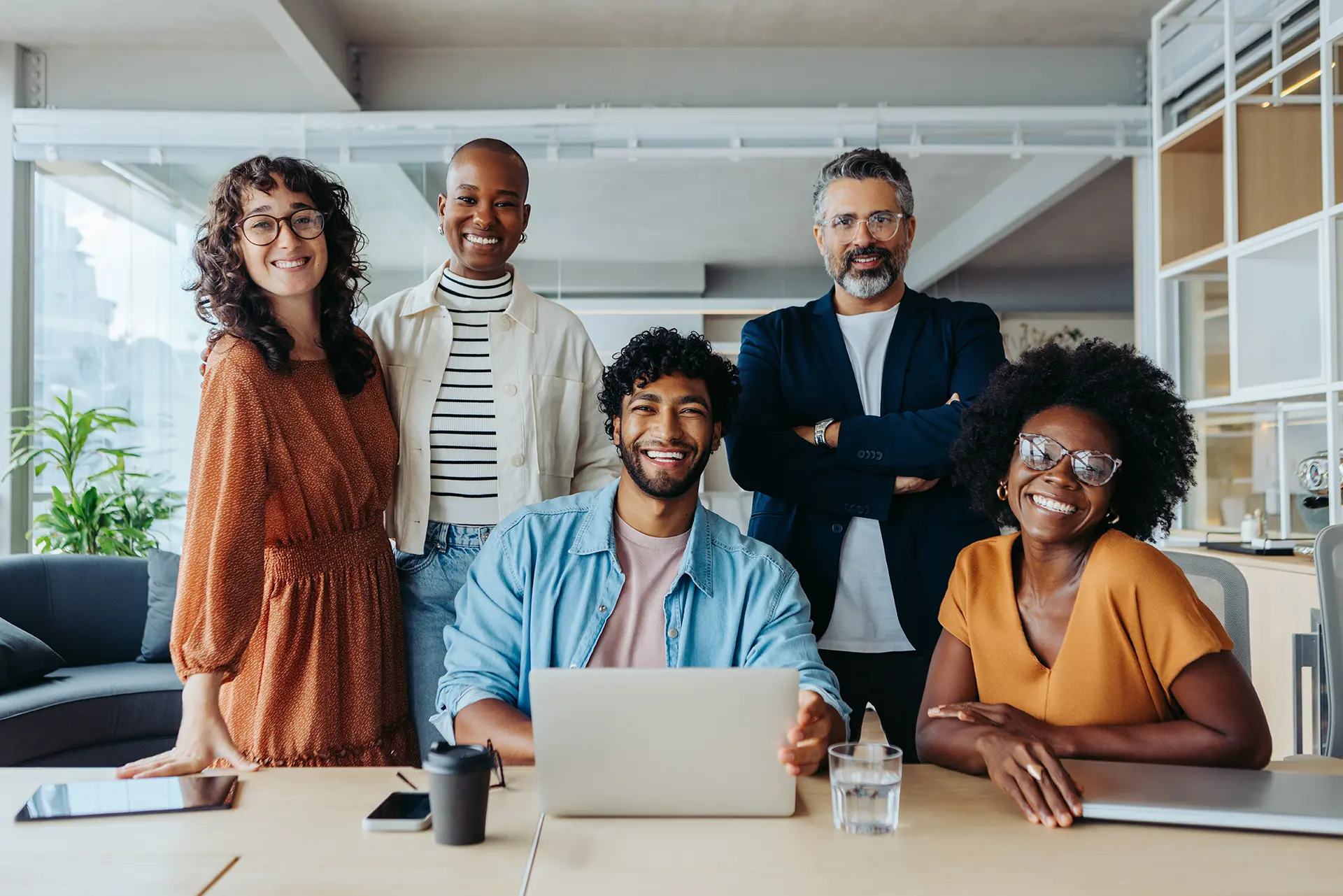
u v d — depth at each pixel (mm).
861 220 2137
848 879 1039
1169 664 1419
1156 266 4191
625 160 4691
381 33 4547
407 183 4652
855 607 2121
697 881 1035
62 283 4766
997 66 4754
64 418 4715
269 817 1239
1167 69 4520
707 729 1207
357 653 1887
